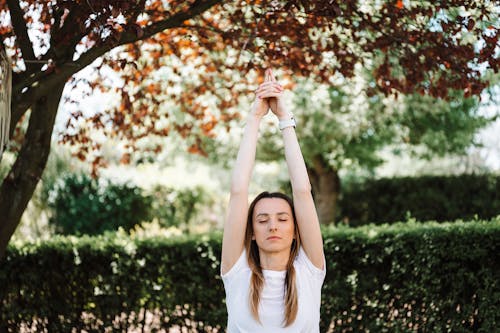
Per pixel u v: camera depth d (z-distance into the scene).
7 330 5.56
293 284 2.68
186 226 13.32
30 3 4.09
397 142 11.37
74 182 11.52
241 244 2.75
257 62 5.26
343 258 5.25
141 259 5.56
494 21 4.45
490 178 11.14
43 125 4.29
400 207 11.49
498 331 4.67
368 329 5.17
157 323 5.65
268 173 19.14
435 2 4.37
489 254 4.70
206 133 6.38
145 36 4.11
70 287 5.58
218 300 5.51
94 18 3.70
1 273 5.51
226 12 5.34
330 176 12.05
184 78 6.48
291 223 2.73
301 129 10.34
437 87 4.75
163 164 14.57
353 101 9.78
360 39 4.87
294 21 4.63
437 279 4.87
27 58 4.04
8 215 4.27
